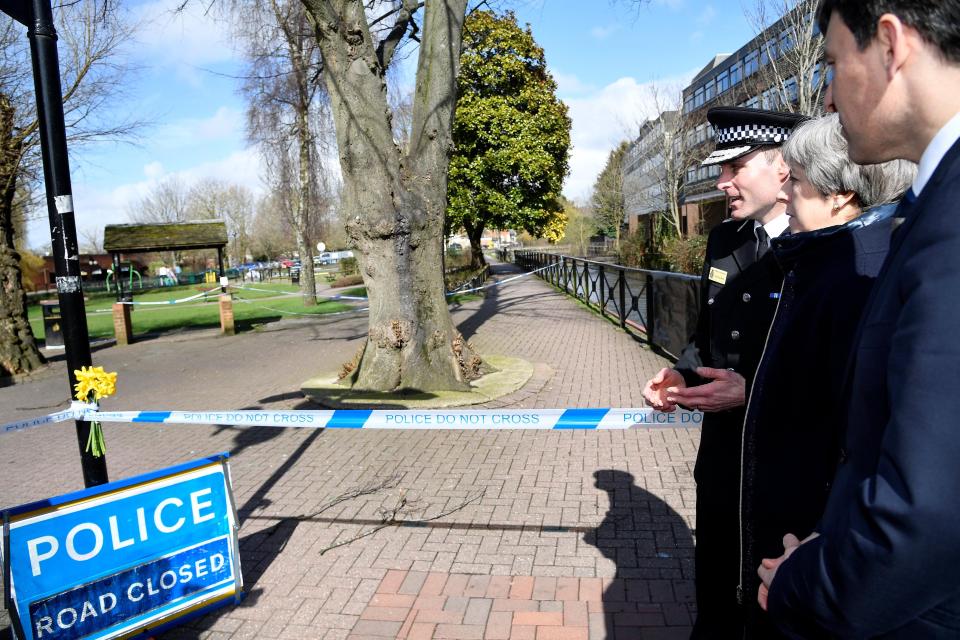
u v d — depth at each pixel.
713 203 28.92
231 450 5.91
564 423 2.98
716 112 2.27
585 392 7.29
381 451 5.55
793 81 14.22
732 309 2.33
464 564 3.56
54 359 13.25
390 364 7.48
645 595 3.16
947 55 0.93
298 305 22.41
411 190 7.47
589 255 50.25
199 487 3.10
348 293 27.58
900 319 0.94
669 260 19.48
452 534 3.93
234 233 72.44
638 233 29.20
